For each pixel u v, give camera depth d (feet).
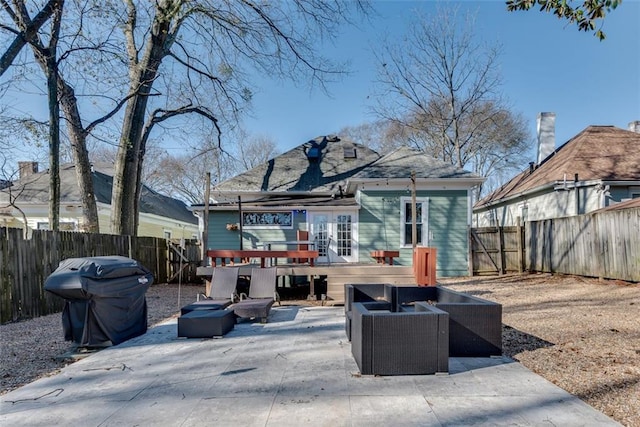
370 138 103.81
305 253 26.35
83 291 14.57
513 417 8.64
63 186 55.52
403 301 18.43
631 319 17.80
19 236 22.06
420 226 40.88
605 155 46.42
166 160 83.20
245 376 11.75
